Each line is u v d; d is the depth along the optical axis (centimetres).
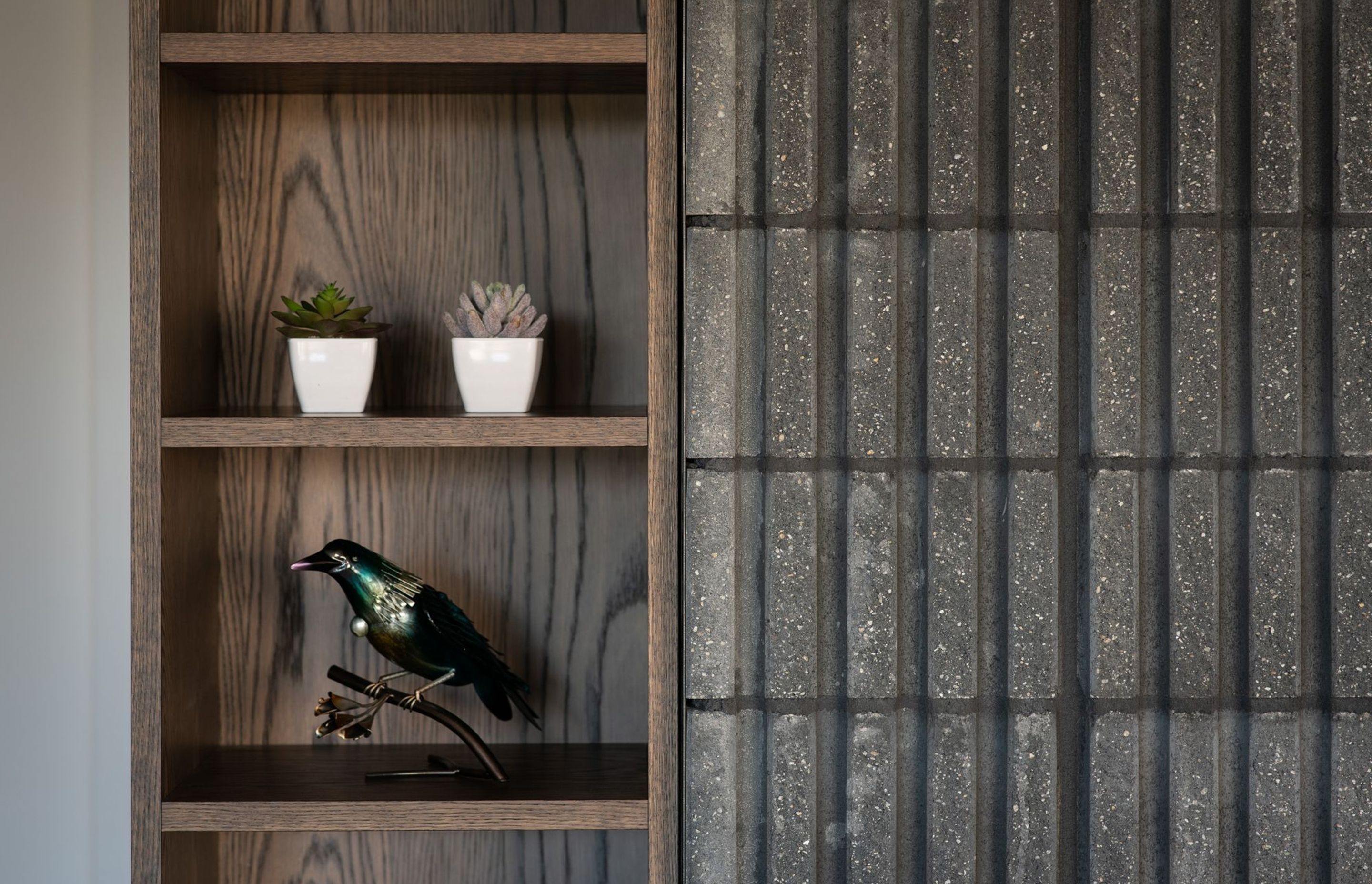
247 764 132
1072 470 114
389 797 120
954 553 113
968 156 112
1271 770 113
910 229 114
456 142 142
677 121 116
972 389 113
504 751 139
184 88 126
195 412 129
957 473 113
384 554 142
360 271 142
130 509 131
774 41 112
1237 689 114
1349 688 113
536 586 143
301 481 142
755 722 114
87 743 145
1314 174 114
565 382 143
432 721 142
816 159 113
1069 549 115
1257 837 113
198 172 132
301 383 123
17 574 144
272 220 141
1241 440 114
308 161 141
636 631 143
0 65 144
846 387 113
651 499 115
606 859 144
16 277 144
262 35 117
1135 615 113
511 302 129
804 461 112
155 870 117
